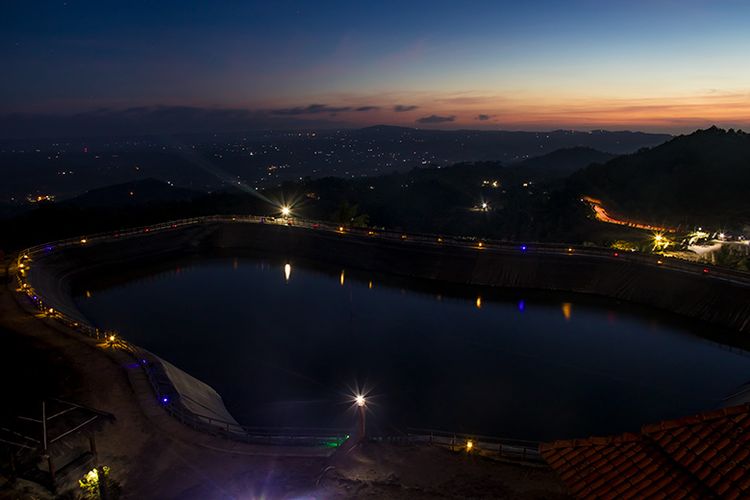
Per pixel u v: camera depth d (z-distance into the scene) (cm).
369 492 1998
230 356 4675
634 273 6103
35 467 1961
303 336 5166
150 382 3148
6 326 4138
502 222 12988
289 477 2195
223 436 2588
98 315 5788
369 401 3803
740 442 1048
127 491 2136
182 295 6581
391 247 7756
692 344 4878
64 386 3075
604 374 4288
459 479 2136
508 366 4450
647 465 1121
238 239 9075
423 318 5681
